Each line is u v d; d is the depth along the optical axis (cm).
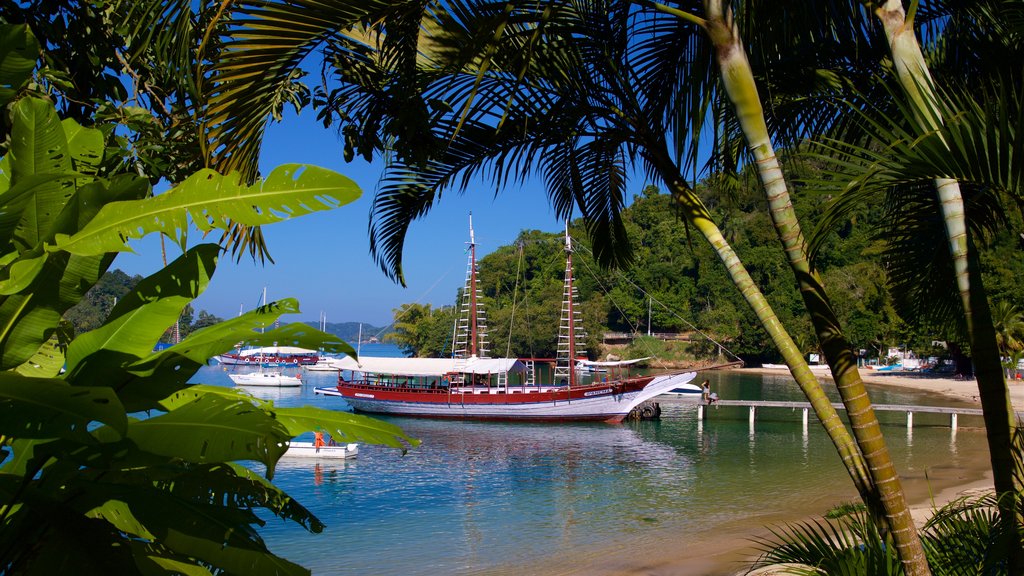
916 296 663
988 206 623
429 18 529
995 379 427
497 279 12762
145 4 381
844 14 526
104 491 206
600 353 11744
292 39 421
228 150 430
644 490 2414
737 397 6469
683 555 1597
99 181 219
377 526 1900
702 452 3291
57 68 356
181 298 223
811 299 451
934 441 3425
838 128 608
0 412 164
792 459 3033
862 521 523
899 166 343
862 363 10081
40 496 190
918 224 641
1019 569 421
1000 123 314
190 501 219
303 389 7550
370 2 427
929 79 387
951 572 487
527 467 2905
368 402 5059
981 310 431
